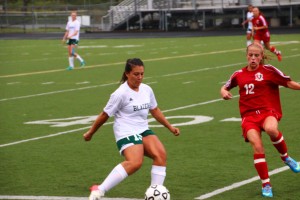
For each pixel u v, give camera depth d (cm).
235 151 2730
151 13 15088
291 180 2233
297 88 2114
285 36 11456
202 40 11244
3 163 2631
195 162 2550
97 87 5169
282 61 6875
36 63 7656
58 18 17075
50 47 10700
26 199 2080
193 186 2195
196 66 6638
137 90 1961
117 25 15362
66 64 7394
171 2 14400
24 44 11650
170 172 2398
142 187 2197
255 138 2048
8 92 5016
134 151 1895
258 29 6788
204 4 14212
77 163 2602
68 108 4128
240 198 2030
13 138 3189
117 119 1956
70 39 6744
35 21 17212
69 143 3025
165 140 3012
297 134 3056
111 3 15788
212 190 2138
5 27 17162
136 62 1933
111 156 2717
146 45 10406
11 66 7312
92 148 2895
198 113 3791
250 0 13812
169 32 14062
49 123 3594
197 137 3064
